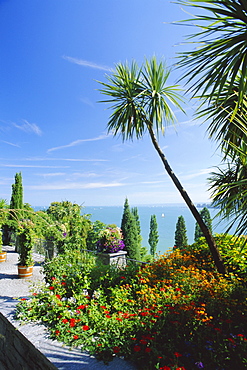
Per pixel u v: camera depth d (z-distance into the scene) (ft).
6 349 7.32
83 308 7.33
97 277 9.62
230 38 5.61
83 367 4.85
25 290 12.00
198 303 7.45
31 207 30.60
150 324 6.09
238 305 7.59
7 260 20.54
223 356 5.01
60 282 9.05
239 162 8.86
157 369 4.56
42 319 7.25
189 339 5.68
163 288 8.38
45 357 5.20
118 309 7.35
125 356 5.24
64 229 18.93
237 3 5.10
